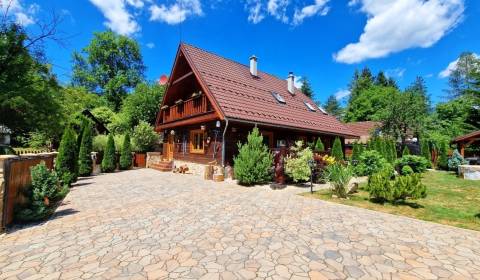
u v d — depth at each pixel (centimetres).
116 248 395
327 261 354
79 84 3497
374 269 333
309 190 934
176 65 1602
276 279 304
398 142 2395
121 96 3572
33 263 348
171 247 398
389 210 647
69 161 977
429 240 441
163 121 1984
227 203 700
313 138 1730
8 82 1068
